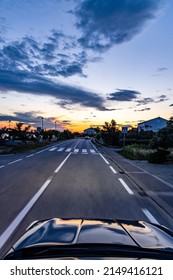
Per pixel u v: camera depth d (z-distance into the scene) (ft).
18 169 42.68
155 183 30.86
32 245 6.06
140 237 6.72
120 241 6.25
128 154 73.72
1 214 17.61
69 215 17.62
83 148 118.01
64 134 350.02
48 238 6.30
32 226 8.00
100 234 6.59
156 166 48.93
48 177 34.63
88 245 5.95
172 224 16.19
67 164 50.88
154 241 6.59
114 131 167.94
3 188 26.99
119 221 8.27
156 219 17.13
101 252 5.82
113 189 27.30
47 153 82.43
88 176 36.04
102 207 19.92
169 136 62.34
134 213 18.49
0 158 63.21
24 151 89.81
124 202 21.70
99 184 30.07
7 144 136.67
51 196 23.47
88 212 18.47
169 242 6.86
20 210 18.67
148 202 21.88
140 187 28.45
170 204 21.11
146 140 145.59
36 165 48.62
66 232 6.68
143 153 66.80
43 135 206.90
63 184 29.68
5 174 37.01
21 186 28.17
